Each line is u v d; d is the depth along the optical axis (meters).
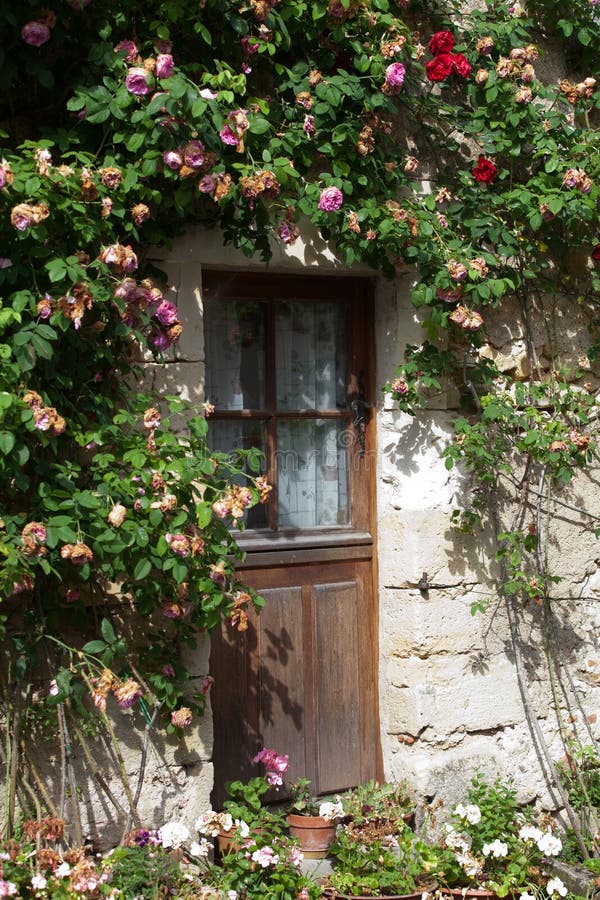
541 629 4.26
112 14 3.25
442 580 4.03
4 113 3.35
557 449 3.86
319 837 3.71
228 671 3.87
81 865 2.90
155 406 3.48
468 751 4.07
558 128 4.15
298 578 4.04
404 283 4.00
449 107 3.99
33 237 2.93
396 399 3.89
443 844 3.66
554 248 4.21
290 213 3.53
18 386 2.90
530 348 4.24
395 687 4.06
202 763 3.53
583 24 4.37
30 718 3.23
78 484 3.20
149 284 3.17
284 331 4.09
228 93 3.23
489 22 4.14
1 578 2.83
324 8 3.57
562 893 3.48
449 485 4.05
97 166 3.26
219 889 3.23
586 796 3.99
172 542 3.03
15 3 3.10
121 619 3.40
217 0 3.38
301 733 4.01
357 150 3.70
